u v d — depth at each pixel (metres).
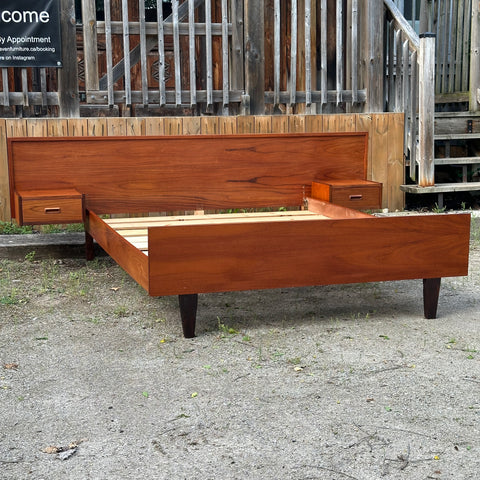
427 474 2.21
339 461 2.29
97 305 4.31
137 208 5.55
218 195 5.71
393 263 3.80
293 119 7.14
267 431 2.52
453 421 2.59
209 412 2.69
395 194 7.55
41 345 3.53
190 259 3.49
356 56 7.36
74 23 6.55
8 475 2.22
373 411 2.69
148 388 2.94
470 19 9.40
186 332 3.62
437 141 8.77
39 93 6.55
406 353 3.36
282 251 3.62
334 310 4.19
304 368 3.16
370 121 7.37
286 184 5.86
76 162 5.38
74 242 5.74
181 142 5.59
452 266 3.91
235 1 7.02
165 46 9.77
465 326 3.83
